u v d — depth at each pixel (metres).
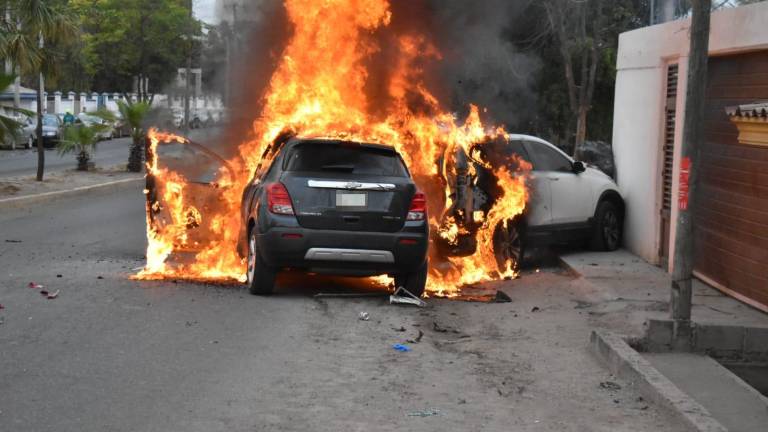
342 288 11.16
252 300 10.09
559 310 10.27
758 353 8.27
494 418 6.24
